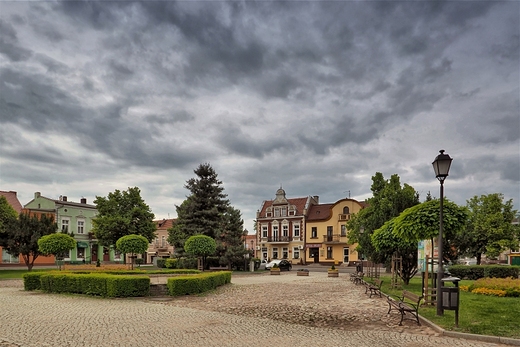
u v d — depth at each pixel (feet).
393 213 84.02
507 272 83.05
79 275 61.72
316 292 66.03
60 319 38.27
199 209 139.85
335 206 206.90
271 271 128.98
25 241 115.75
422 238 46.44
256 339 29.94
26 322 36.58
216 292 65.98
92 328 33.81
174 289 59.57
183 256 138.51
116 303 51.13
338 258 201.98
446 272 90.38
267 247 222.07
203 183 140.05
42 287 65.57
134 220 149.38
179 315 41.01
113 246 151.43
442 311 37.73
